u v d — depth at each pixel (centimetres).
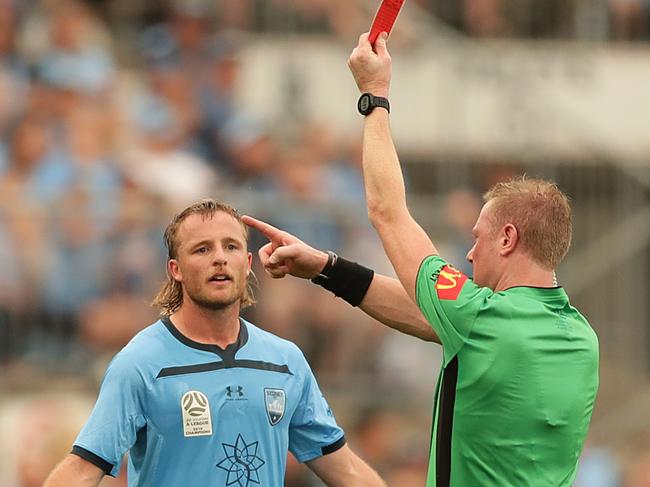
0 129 3866
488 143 4381
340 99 4366
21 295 3397
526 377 1524
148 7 4456
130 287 3438
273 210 3553
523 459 1529
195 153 4081
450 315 1548
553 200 1582
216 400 1719
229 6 4419
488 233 1600
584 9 4691
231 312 1748
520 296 1557
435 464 1568
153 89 4172
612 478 3884
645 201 4266
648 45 4688
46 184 3709
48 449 3272
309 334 3475
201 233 1728
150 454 1716
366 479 1897
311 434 1853
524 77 4478
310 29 4428
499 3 4662
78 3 4359
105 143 3938
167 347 1731
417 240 1597
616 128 4575
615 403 4028
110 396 1708
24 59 4088
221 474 1709
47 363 3388
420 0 4612
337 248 3562
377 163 1631
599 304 4141
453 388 1552
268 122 4222
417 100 4369
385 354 3569
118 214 3462
